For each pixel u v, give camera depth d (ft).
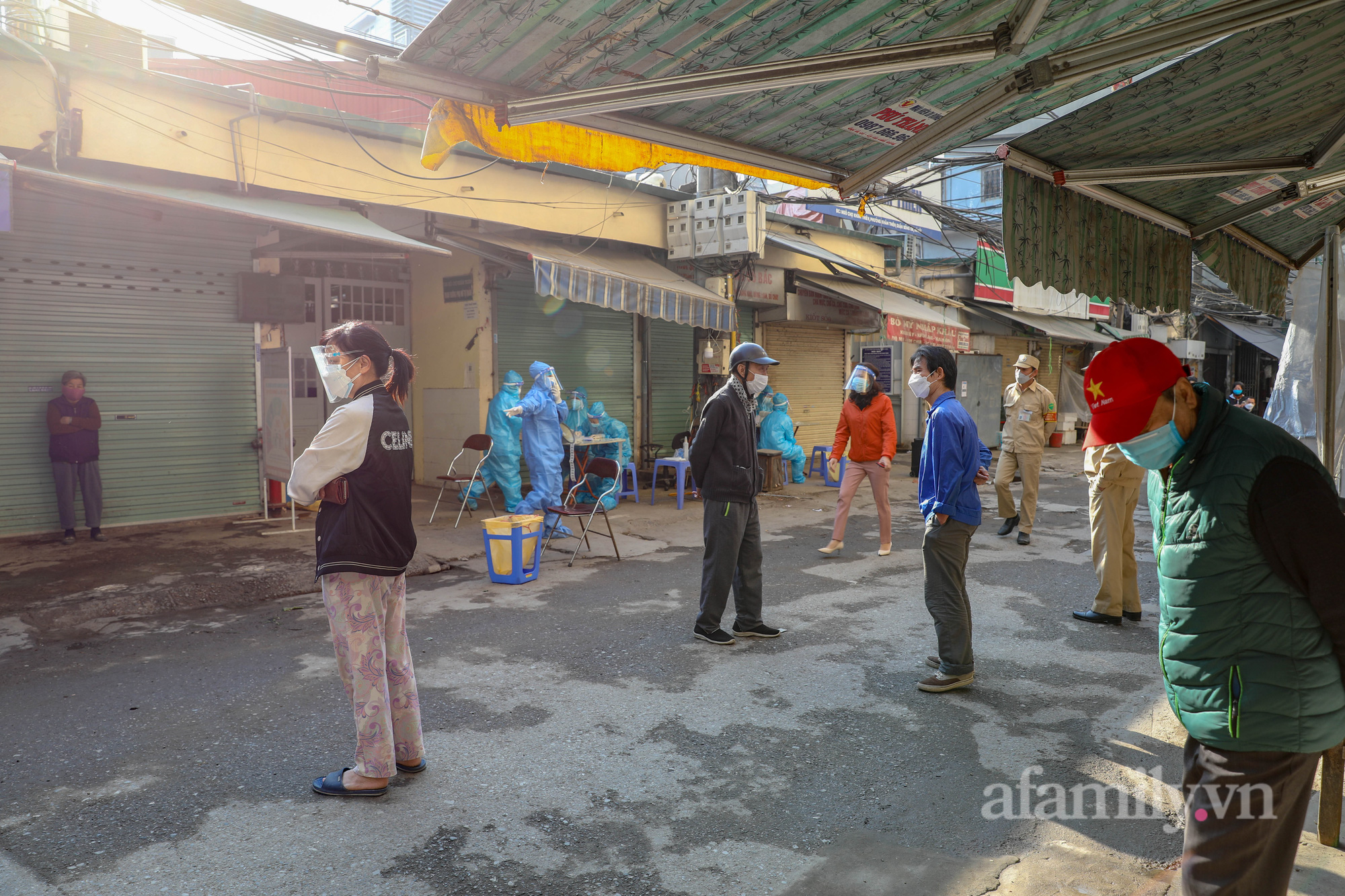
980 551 27.02
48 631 17.79
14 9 22.70
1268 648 5.89
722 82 9.34
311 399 36.58
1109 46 9.30
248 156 26.66
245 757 11.87
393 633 11.09
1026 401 27.96
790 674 15.43
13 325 25.21
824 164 13.92
